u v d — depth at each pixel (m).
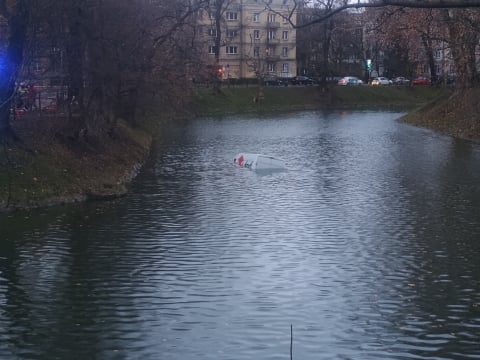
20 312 14.25
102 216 22.80
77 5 28.61
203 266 17.27
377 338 12.94
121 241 19.59
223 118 71.38
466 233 20.45
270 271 16.89
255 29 99.38
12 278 16.41
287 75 105.31
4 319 13.88
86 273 16.70
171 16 42.12
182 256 18.11
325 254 18.34
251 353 12.28
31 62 30.02
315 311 14.27
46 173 25.64
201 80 58.44
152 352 12.34
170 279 16.27
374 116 73.06
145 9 38.31
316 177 31.14
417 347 12.54
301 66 108.38
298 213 23.33
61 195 25.03
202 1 43.62
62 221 22.02
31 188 24.53
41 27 28.38
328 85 95.25
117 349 12.48
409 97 97.00
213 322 13.68
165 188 28.28
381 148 42.41
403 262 17.62
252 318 13.88
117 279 16.27
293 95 91.00
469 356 12.16
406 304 14.66
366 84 102.50
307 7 31.09
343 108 87.62
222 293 15.32
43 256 18.14
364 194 26.73
